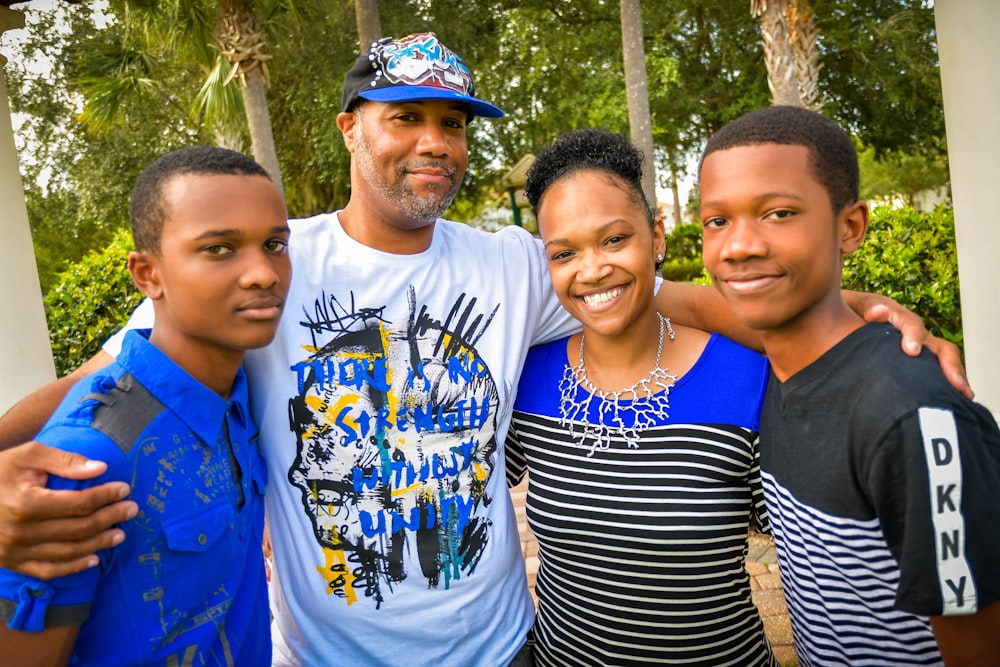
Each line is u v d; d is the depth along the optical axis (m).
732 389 1.64
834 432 1.31
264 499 1.65
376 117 1.75
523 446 1.87
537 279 1.94
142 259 1.33
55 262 17.64
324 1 12.43
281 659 1.80
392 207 1.74
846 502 1.30
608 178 1.65
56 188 16.77
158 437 1.27
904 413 1.18
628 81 9.72
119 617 1.23
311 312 1.72
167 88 14.31
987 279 3.90
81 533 1.09
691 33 14.21
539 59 13.44
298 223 1.81
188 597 1.30
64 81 16.05
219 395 1.40
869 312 1.40
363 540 1.72
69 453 1.11
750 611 1.69
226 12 8.55
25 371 4.40
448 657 1.76
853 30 13.40
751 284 1.33
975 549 1.14
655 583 1.63
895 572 1.28
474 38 14.66
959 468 1.14
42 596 1.09
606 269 1.64
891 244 6.67
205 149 1.34
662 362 1.72
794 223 1.29
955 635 1.19
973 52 3.75
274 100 15.27
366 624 1.72
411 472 1.74
